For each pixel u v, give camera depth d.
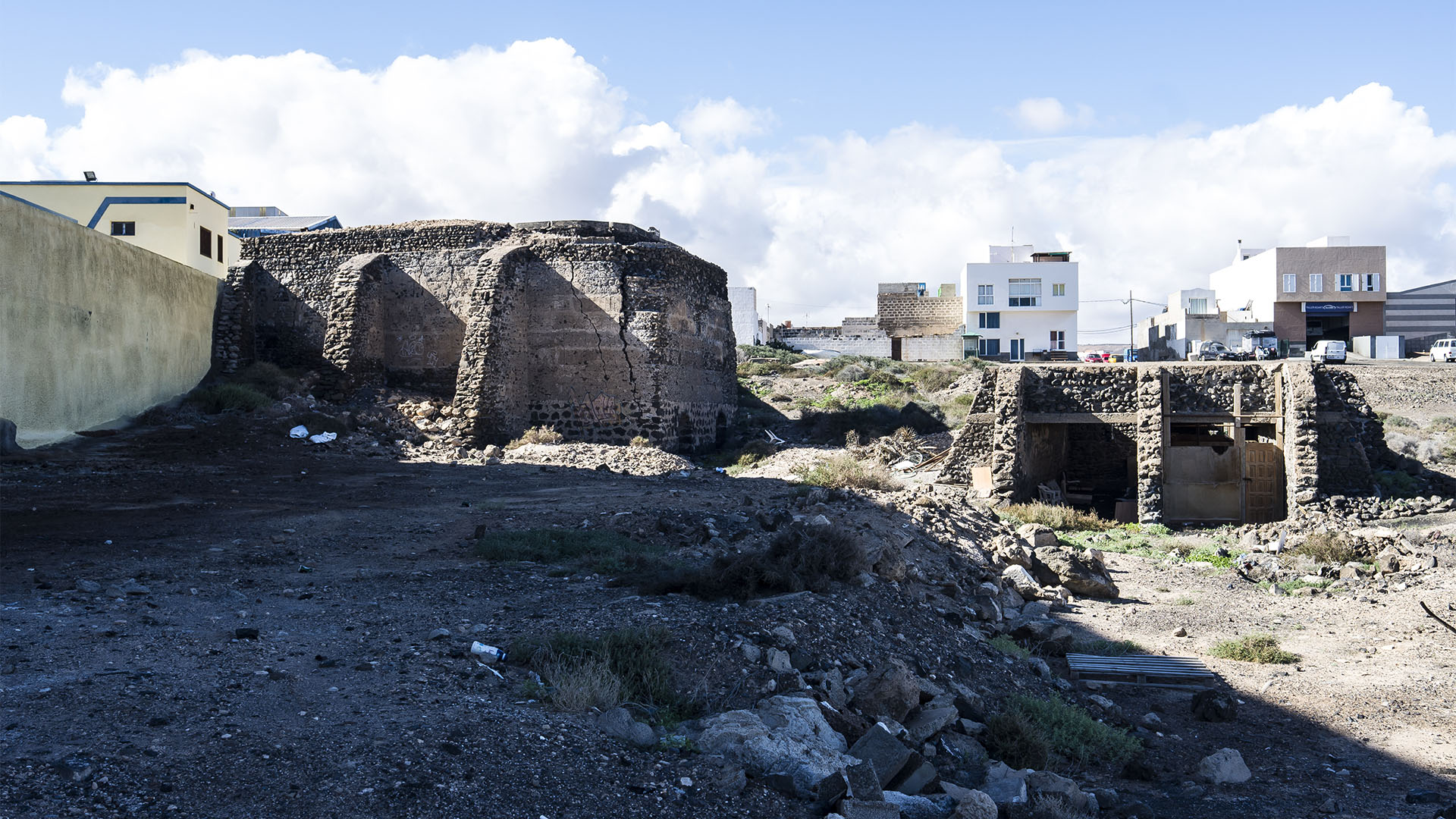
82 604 9.30
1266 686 11.12
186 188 36.19
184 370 30.34
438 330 33.44
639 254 32.12
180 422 26.61
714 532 15.38
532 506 18.44
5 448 20.88
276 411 28.30
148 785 5.09
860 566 12.06
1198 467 25.62
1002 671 10.66
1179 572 18.89
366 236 34.31
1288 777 8.29
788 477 26.97
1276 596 16.58
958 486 28.20
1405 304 86.81
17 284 21.80
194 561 12.17
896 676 8.55
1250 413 25.44
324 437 26.75
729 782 6.12
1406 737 9.36
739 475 28.78
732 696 7.93
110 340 25.75
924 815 6.35
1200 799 7.73
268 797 5.11
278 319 34.81
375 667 7.59
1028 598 15.85
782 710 7.35
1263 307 76.38
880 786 6.36
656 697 7.67
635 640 8.32
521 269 32.06
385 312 33.88
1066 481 30.61
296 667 7.48
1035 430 27.83
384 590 10.91
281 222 57.31
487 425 29.70
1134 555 20.89
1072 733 8.98
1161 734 9.63
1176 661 12.09
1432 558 17.81
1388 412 46.31
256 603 9.89
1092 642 13.11
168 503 17.27
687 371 34.47
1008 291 76.94
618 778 5.95
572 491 20.67
